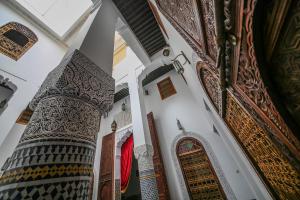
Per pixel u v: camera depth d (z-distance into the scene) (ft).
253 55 1.71
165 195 9.95
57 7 13.08
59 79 2.31
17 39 10.43
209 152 10.13
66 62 2.63
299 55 1.31
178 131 12.10
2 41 9.60
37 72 10.92
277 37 1.43
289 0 1.23
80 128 2.27
